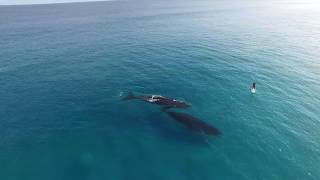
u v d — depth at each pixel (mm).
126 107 40844
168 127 35219
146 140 32594
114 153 30375
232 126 35125
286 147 30797
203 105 40875
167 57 64750
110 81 50938
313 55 63125
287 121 35938
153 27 107875
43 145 31938
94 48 75062
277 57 62250
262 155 29609
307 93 43656
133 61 62406
